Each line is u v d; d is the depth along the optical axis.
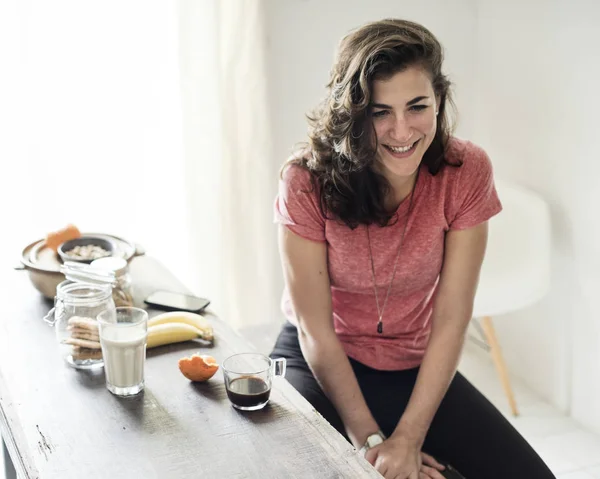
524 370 2.82
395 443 1.64
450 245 1.77
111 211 2.65
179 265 2.77
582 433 2.54
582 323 2.54
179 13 2.50
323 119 1.66
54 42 2.44
